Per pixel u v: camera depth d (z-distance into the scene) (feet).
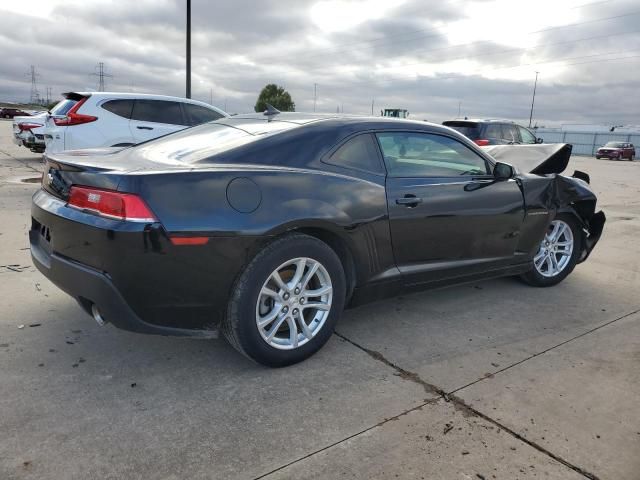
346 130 10.59
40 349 10.03
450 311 13.11
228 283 8.73
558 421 8.32
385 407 8.54
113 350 10.17
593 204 15.58
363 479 6.84
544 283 15.20
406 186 11.02
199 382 9.14
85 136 26.16
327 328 10.09
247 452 7.29
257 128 10.77
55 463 6.89
